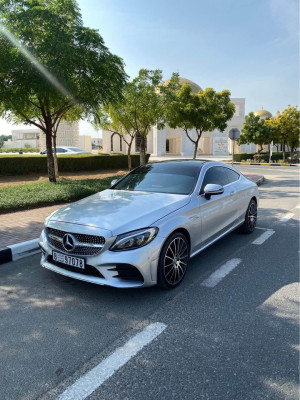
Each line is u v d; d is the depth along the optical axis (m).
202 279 4.04
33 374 2.38
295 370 2.38
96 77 9.80
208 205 4.41
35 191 9.48
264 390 2.18
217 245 5.43
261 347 2.66
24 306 3.41
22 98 9.05
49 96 9.55
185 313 3.22
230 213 5.14
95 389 2.22
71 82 9.14
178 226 3.69
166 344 2.72
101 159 18.77
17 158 15.40
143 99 14.34
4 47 8.66
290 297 3.55
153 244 3.38
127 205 3.88
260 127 34.03
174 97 15.12
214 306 3.36
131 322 3.07
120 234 3.32
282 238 5.84
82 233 3.41
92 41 9.41
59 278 4.13
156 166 5.23
